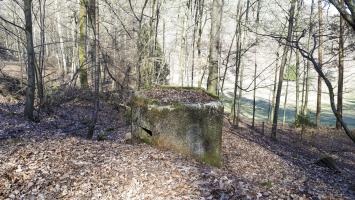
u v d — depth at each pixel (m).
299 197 6.58
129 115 16.05
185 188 6.65
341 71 20.52
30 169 7.30
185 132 9.04
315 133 22.09
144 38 14.91
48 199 6.43
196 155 9.14
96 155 8.27
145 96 9.80
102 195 6.59
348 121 28.48
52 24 25.75
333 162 13.67
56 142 9.27
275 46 27.14
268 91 38.81
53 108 16.75
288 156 14.72
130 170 7.41
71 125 14.58
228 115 24.33
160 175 7.20
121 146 9.24
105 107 17.94
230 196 6.38
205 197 6.32
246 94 37.22
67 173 7.21
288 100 36.88
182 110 9.01
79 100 18.50
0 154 8.09
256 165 11.66
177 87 10.80
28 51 13.28
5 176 7.04
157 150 8.95
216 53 14.76
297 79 23.88
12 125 12.55
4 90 20.44
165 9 22.09
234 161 11.60
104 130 14.02
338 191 9.28
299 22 17.77
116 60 16.03
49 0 28.56
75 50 26.19
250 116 29.75
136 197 6.47
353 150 18.09
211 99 9.80
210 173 7.48
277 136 20.19
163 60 17.86
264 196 6.48
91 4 11.79
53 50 38.53
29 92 13.69
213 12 14.55
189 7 22.19
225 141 14.79
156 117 9.23
